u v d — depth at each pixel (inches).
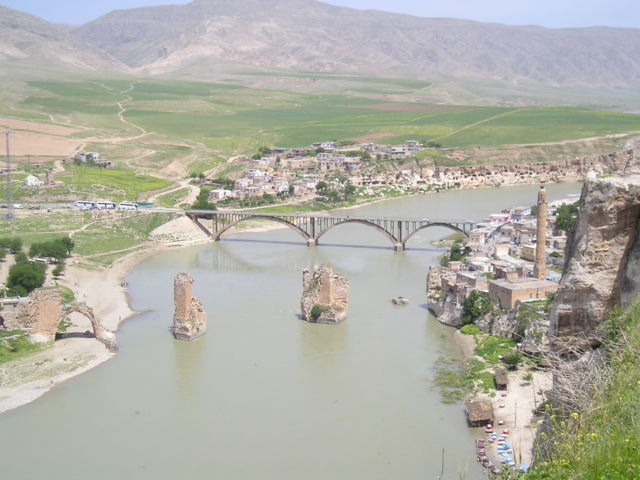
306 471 4776.1
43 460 5088.6
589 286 2432.3
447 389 6008.9
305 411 5703.7
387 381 6254.9
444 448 4982.8
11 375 6697.8
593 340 2427.4
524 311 6968.5
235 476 4753.9
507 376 6023.6
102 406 5959.6
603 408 1898.4
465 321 7647.6
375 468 4761.3
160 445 5246.1
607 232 2418.8
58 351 7332.7
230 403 5920.3
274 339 7519.7
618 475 1611.7
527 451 4756.4
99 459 5073.8
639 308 2282.2
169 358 7057.1
